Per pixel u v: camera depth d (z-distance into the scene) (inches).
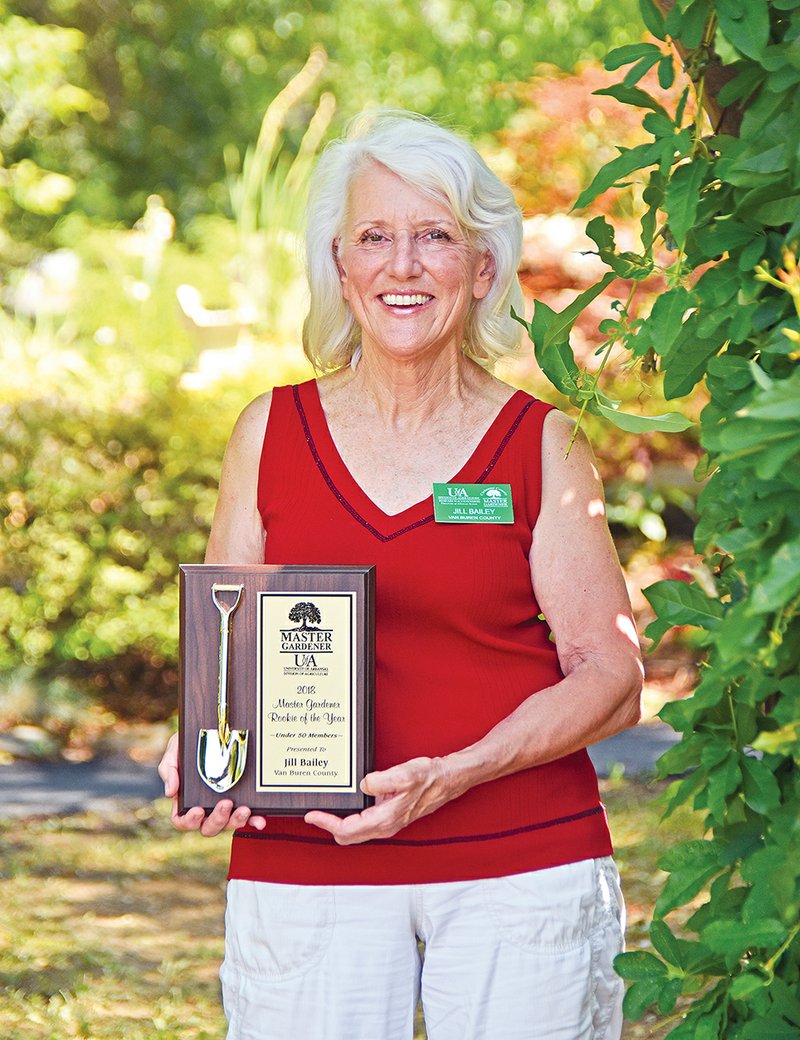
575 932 81.0
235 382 297.4
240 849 84.3
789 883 56.7
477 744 78.4
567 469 84.6
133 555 290.4
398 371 84.5
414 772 75.2
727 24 58.1
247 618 79.4
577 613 83.6
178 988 161.6
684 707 60.3
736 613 52.5
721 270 63.2
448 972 80.7
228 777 78.5
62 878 198.8
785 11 61.8
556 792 82.0
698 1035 64.8
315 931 81.3
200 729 79.7
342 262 88.0
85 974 164.7
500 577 82.3
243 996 83.4
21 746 264.8
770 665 53.7
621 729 83.7
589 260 277.7
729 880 66.6
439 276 82.8
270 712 78.8
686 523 330.0
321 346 91.0
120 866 204.8
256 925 82.8
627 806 217.3
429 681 81.7
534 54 516.1
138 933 179.2
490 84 516.4
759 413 47.9
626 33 500.7
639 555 302.2
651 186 66.2
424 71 539.8
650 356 77.0
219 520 88.7
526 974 80.0
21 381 303.6
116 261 424.8
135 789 243.4
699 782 66.6
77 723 277.1
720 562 73.9
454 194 82.7
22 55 495.8
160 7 611.5
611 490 303.4
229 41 603.8
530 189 312.2
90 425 289.7
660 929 67.6
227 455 89.2
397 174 83.4
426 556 81.8
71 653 287.3
